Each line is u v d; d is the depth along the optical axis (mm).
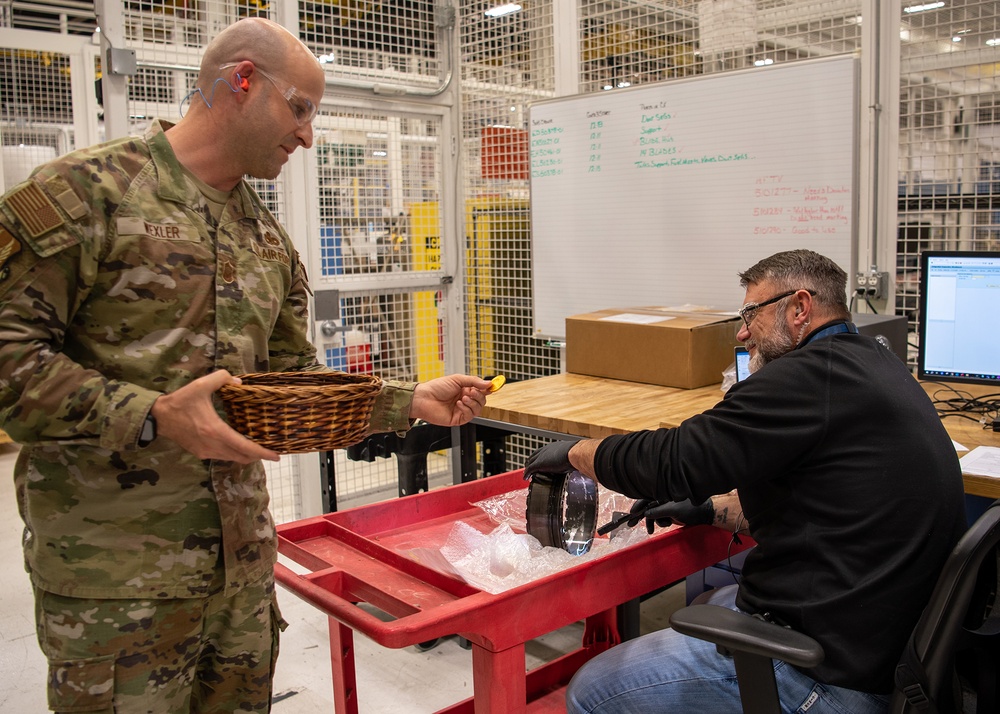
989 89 2568
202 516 1353
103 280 1270
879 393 1436
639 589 1769
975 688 1433
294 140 1411
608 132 3428
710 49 3219
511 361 4180
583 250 3604
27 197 1196
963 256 2312
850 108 2766
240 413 1199
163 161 1329
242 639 1463
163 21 3258
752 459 1475
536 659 2791
